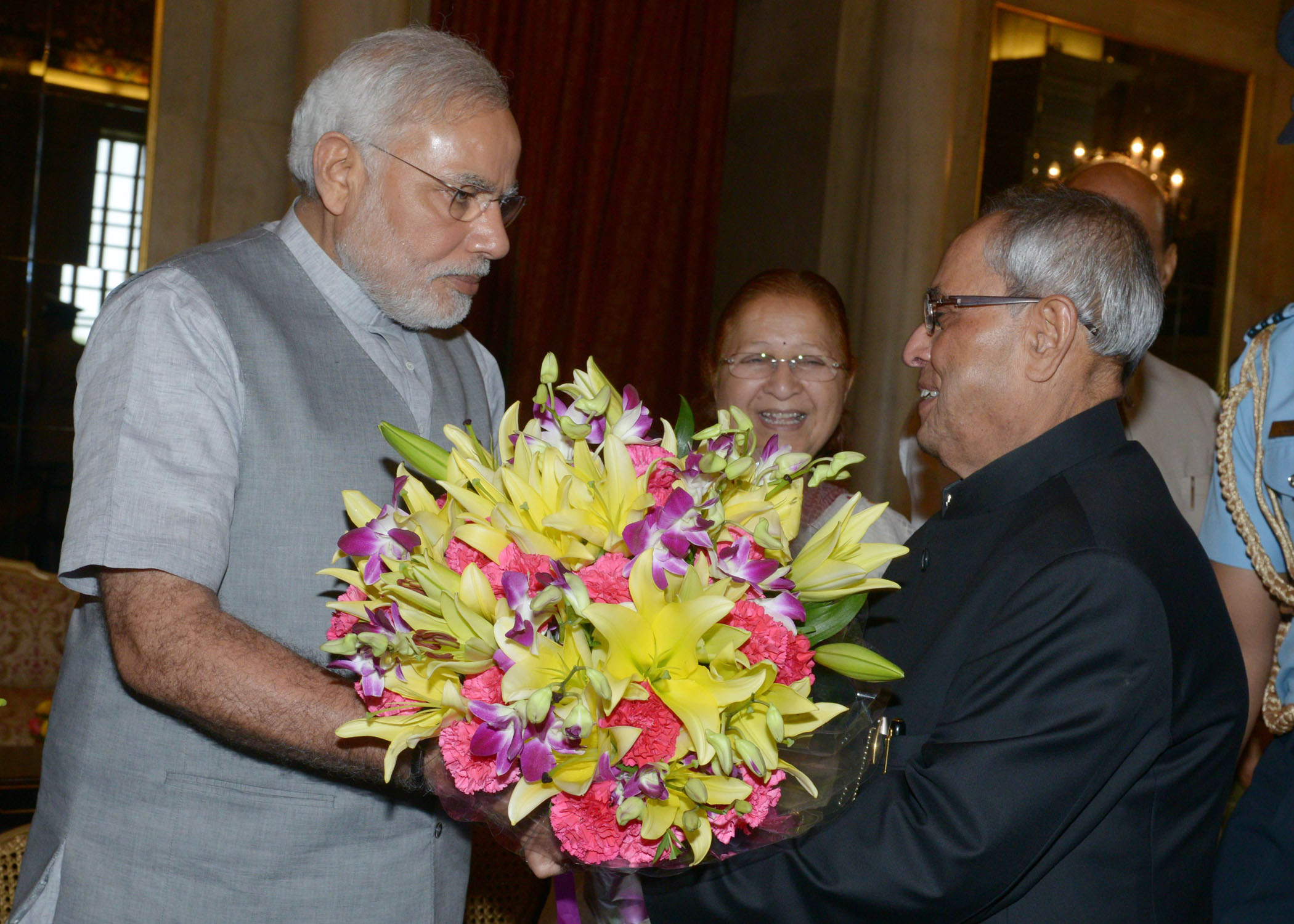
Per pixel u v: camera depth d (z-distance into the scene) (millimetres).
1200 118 6035
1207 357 6227
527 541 1048
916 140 5020
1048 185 1481
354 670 1104
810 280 2094
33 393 4281
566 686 979
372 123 1475
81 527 1301
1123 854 1245
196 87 4371
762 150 5738
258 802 1423
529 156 4844
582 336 5074
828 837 1232
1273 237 6270
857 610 1197
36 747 3082
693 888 1269
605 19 4988
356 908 1468
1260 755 2178
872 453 5043
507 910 1813
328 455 1494
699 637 988
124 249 4344
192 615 1282
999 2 5359
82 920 1426
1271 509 1864
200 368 1397
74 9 4188
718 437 1154
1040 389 1394
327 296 1568
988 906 1213
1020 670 1209
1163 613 1223
